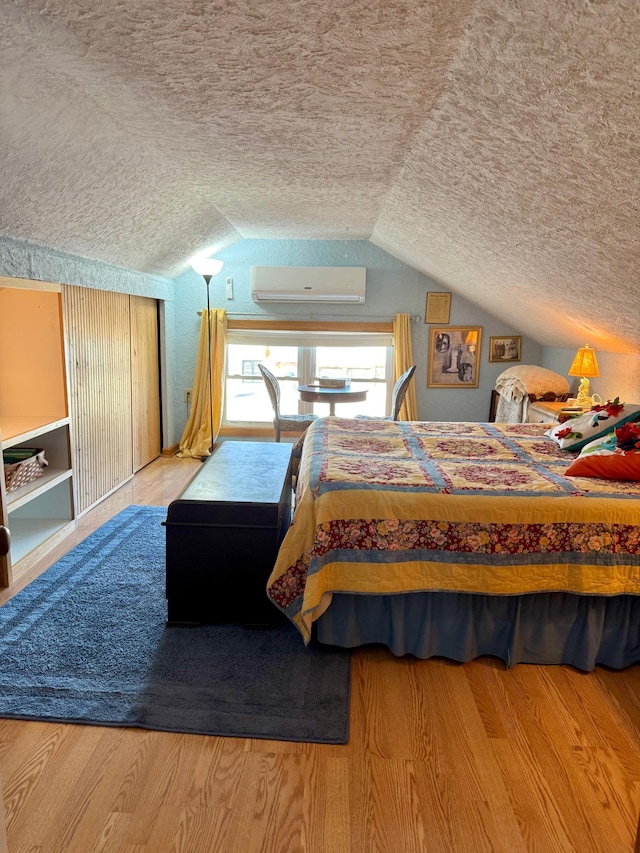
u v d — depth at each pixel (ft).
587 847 4.56
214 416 17.80
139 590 8.63
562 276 9.17
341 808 4.88
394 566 6.66
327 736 5.70
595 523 6.60
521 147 5.52
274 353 18.57
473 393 18.08
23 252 8.90
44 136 6.47
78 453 11.48
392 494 6.79
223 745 5.58
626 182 5.13
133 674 6.63
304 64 5.13
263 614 7.64
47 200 7.98
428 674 6.82
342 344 18.15
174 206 11.23
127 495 13.30
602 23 3.42
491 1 3.70
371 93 5.59
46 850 4.42
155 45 4.94
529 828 4.72
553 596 6.92
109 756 5.41
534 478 7.44
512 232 8.23
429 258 13.99
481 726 5.95
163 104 6.37
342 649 7.25
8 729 5.72
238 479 8.54
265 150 8.04
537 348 17.76
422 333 17.79
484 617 7.00
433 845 4.54
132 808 4.82
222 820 4.73
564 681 6.76
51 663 6.79
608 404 9.44
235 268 17.58
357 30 4.40
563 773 5.33
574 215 6.45
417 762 5.42
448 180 7.54
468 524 6.64
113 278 12.73
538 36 3.81
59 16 4.46
